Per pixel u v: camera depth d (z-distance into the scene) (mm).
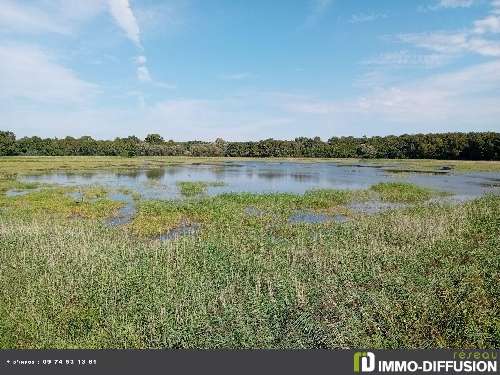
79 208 30547
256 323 10930
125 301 12570
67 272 14891
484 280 13734
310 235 21594
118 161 103188
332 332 10469
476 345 10094
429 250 17391
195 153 147000
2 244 18656
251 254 17797
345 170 76500
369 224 23391
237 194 36969
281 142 147250
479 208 28078
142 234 22750
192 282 13828
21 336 10711
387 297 12484
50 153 134500
